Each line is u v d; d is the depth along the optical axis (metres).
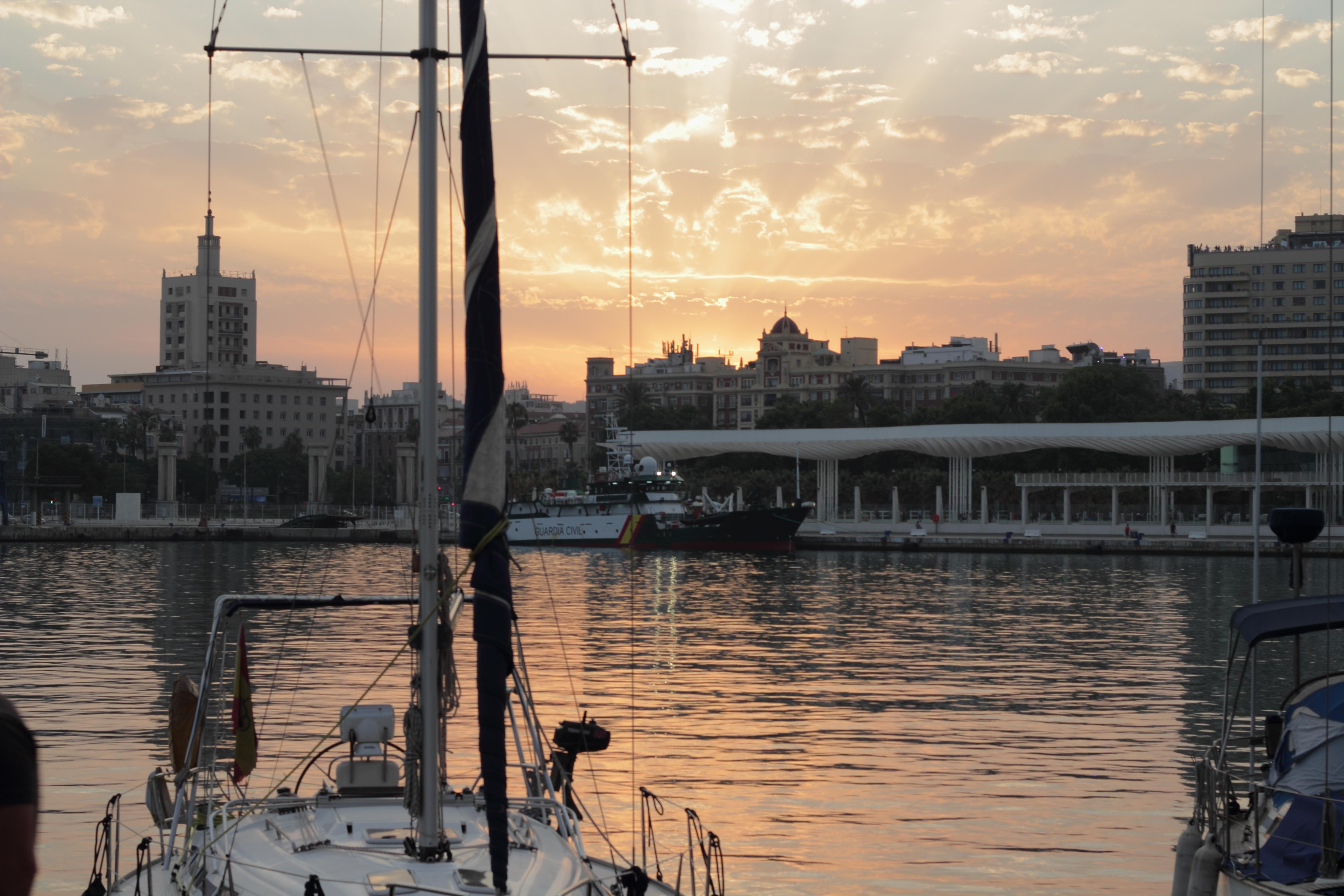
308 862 9.42
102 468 139.38
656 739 24.45
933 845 17.05
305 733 24.22
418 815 9.12
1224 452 105.38
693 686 31.84
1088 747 23.98
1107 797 19.94
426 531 8.77
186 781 11.10
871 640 43.22
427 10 8.83
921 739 24.77
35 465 132.38
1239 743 24.09
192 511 142.50
